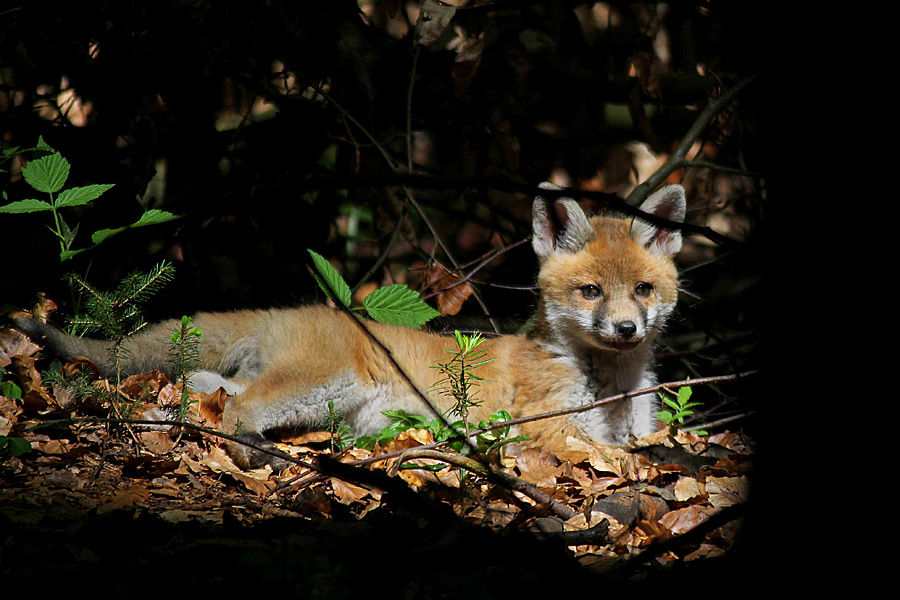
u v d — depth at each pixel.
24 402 7.90
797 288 4.93
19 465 6.65
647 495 7.15
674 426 9.05
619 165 15.62
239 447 8.07
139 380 8.88
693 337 14.96
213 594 4.16
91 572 4.21
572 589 4.57
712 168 13.19
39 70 13.88
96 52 13.36
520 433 9.62
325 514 6.34
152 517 5.56
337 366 9.47
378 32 14.71
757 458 4.97
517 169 14.12
